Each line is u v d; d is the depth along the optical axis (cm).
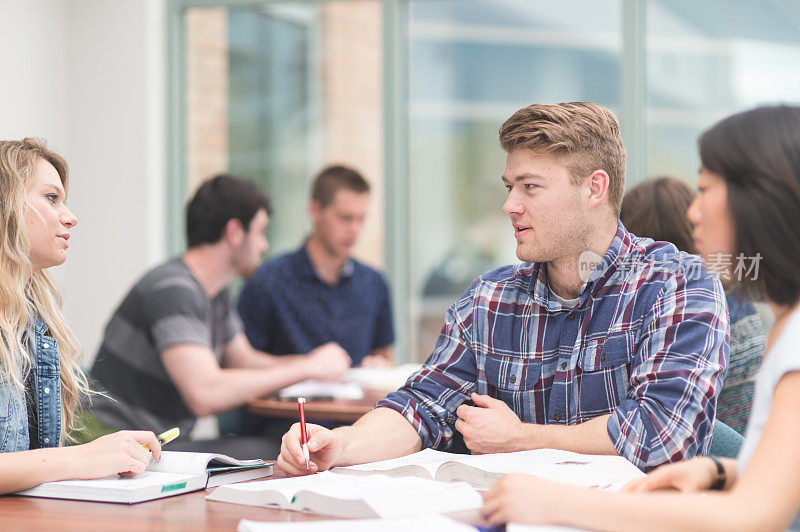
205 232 317
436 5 462
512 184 180
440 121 464
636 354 176
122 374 309
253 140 486
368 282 400
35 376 185
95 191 484
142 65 478
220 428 357
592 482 142
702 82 429
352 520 127
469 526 121
